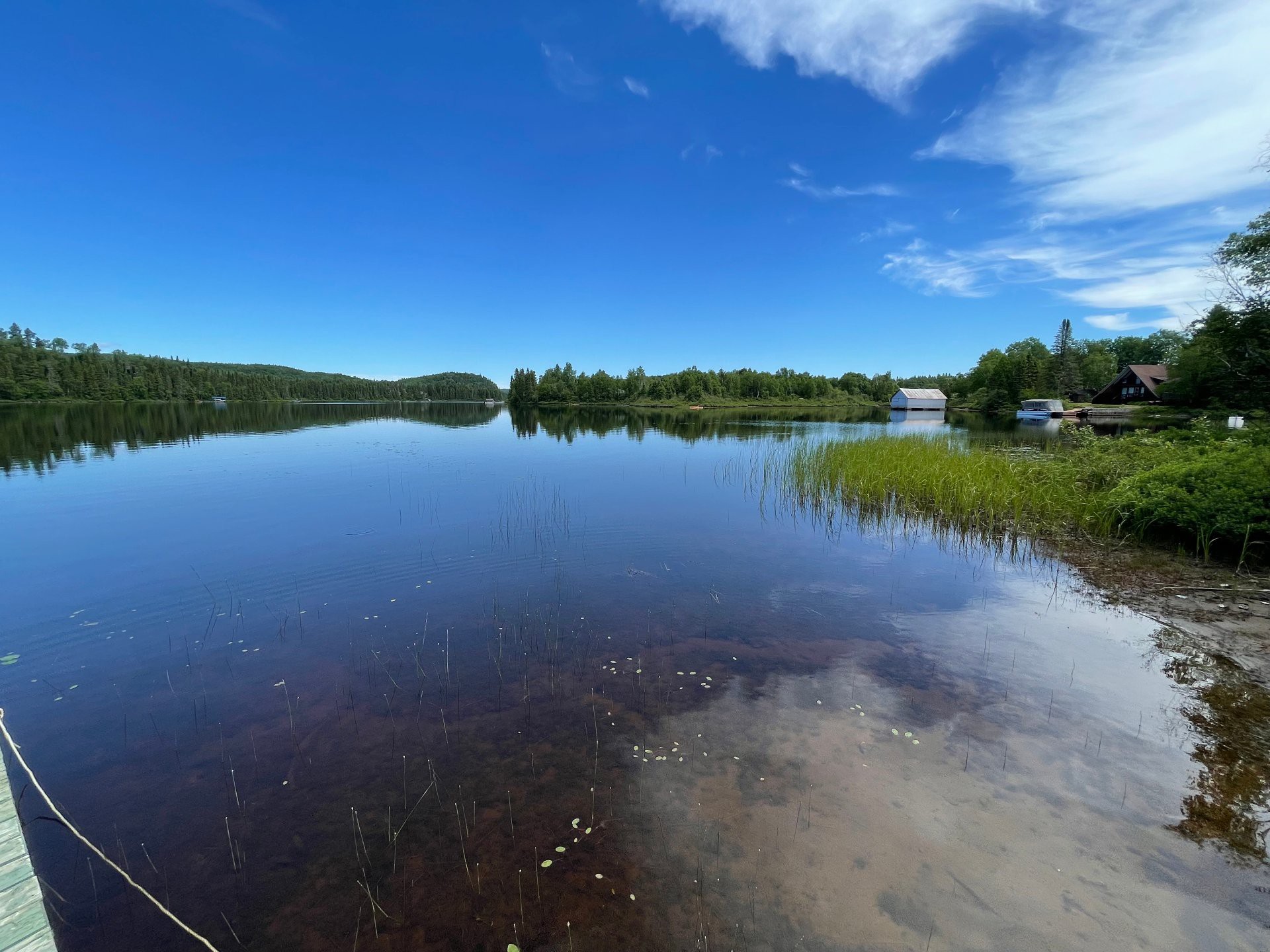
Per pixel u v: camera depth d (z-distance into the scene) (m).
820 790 3.60
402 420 47.88
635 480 15.81
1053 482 11.66
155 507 11.87
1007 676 5.03
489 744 4.12
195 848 3.21
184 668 5.30
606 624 6.25
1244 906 2.74
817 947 2.57
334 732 4.30
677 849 3.15
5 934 2.58
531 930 2.69
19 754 4.03
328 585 7.47
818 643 5.76
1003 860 3.03
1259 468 8.21
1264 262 12.53
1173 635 5.84
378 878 3.00
